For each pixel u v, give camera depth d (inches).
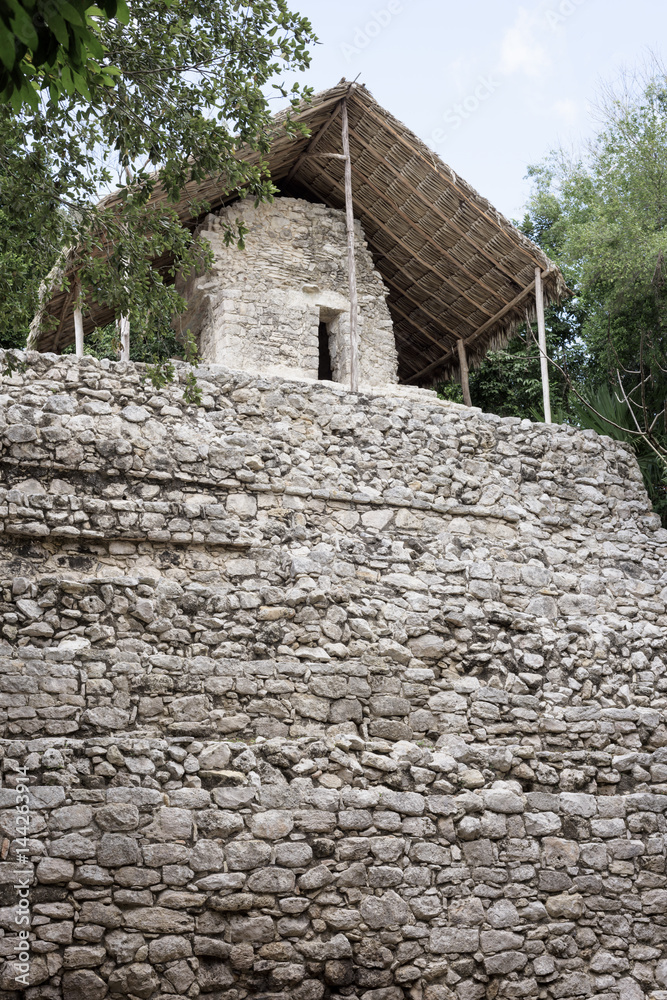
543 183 880.9
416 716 415.2
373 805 386.6
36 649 361.1
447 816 399.5
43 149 332.8
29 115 332.8
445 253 591.5
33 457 392.2
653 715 459.2
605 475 518.9
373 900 374.6
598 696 454.6
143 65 335.9
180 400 428.1
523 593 463.8
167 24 342.0
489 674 436.8
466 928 387.5
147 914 341.4
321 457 451.2
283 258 568.1
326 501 444.8
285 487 434.6
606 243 645.3
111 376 420.2
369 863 378.9
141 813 351.9
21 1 186.2
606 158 674.8
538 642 451.8
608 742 446.6
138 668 372.8
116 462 404.2
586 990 401.1
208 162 350.0
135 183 358.0
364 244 598.2
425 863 389.1
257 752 377.1
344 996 360.8
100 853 342.0
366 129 545.6
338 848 375.9
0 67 199.5
